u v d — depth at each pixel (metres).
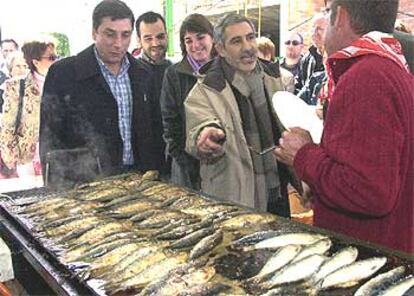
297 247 1.66
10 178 2.89
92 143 2.87
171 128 2.80
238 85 2.50
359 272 1.46
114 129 2.87
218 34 2.52
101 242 1.90
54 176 2.81
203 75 2.55
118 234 1.99
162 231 2.01
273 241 1.75
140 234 2.00
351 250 1.57
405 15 2.30
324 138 1.57
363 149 1.41
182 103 2.74
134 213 2.26
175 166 2.87
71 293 1.47
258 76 2.55
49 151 2.80
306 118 2.03
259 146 2.52
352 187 1.43
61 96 2.77
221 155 2.46
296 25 2.95
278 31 3.06
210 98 2.48
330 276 1.46
